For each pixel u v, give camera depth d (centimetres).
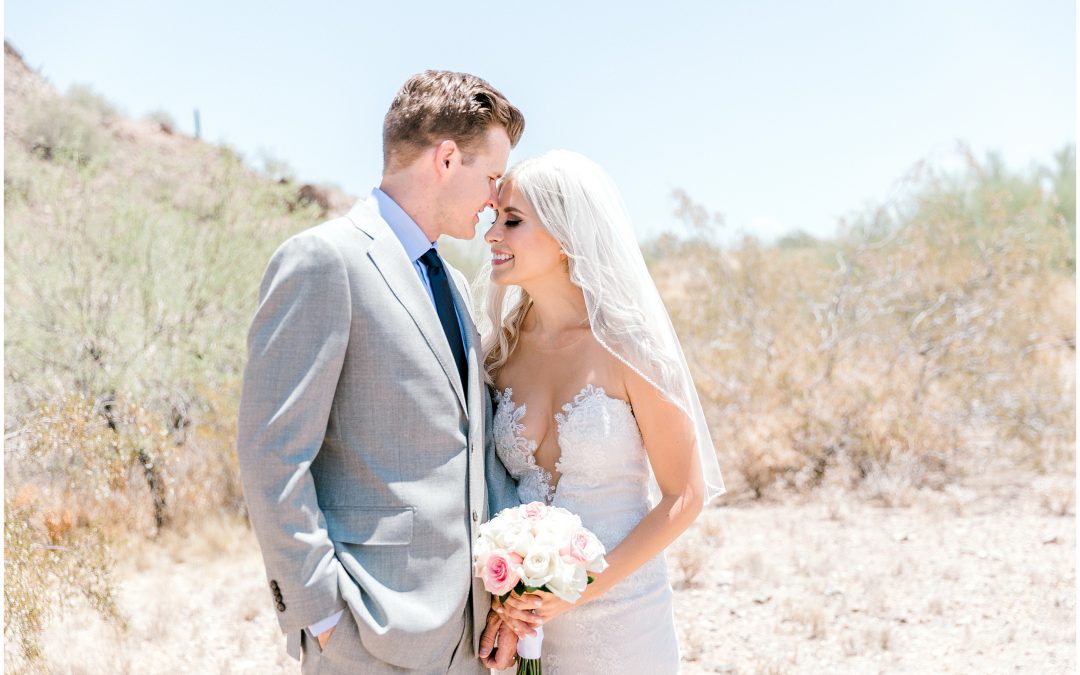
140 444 689
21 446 579
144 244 827
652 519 245
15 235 779
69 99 2055
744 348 1037
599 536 248
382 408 216
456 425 225
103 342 769
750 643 517
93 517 586
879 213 1088
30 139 1775
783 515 826
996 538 729
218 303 852
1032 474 966
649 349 248
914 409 951
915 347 1013
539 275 261
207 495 770
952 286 1018
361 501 216
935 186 1097
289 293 208
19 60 2064
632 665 249
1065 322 1034
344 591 205
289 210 1005
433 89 233
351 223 225
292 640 220
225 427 796
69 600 532
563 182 254
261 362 205
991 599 583
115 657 481
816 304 1077
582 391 254
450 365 226
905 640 518
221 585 627
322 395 207
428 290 237
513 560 214
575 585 215
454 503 221
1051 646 502
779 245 1239
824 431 938
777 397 980
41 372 749
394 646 206
